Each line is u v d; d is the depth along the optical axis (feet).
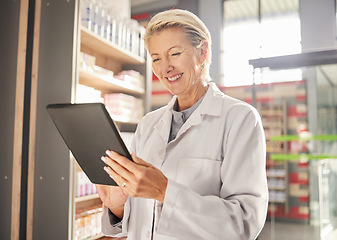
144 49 11.07
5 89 7.16
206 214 2.77
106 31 8.82
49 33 7.14
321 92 9.41
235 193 3.03
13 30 7.18
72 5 6.94
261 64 9.43
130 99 10.16
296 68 9.32
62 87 6.88
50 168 6.85
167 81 3.43
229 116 3.41
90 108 2.39
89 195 7.93
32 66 7.22
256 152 3.10
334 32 15.52
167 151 3.69
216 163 3.30
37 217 6.88
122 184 2.57
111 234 3.72
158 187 2.62
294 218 10.07
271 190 10.36
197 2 17.94
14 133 6.95
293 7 19.27
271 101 9.93
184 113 3.83
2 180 6.98
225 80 17.65
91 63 8.34
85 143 2.65
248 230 2.88
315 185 9.82
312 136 9.68
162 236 2.77
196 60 3.40
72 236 6.62
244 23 20.40
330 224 9.70
